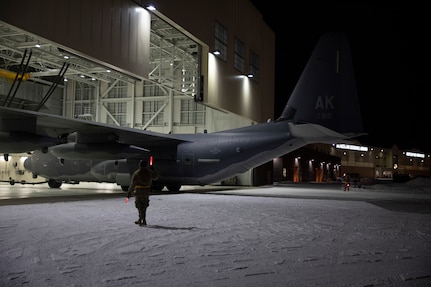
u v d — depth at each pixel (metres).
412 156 104.62
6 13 14.64
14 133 17.09
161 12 22.84
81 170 25.22
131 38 20.98
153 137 22.20
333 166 75.81
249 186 38.62
